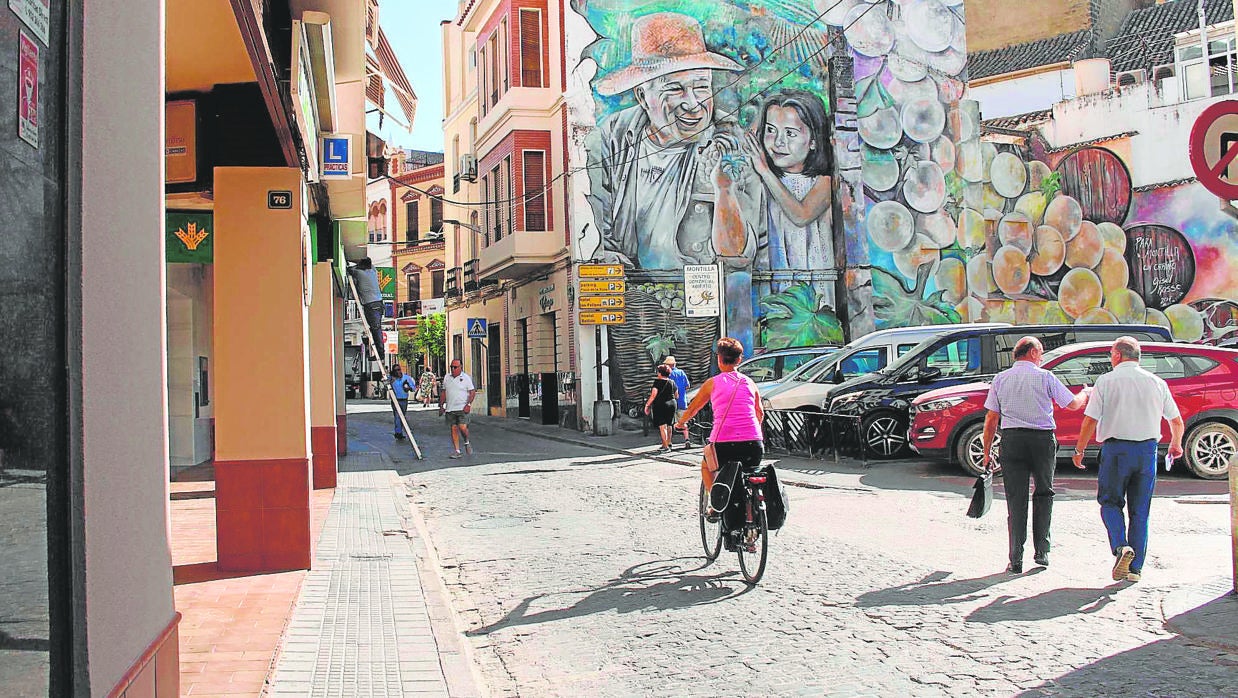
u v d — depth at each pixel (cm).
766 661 591
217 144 845
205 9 645
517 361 3428
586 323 2719
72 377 281
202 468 1753
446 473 1748
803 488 1352
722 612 710
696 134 2892
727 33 2934
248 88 843
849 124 3041
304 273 895
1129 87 3219
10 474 244
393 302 3136
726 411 819
